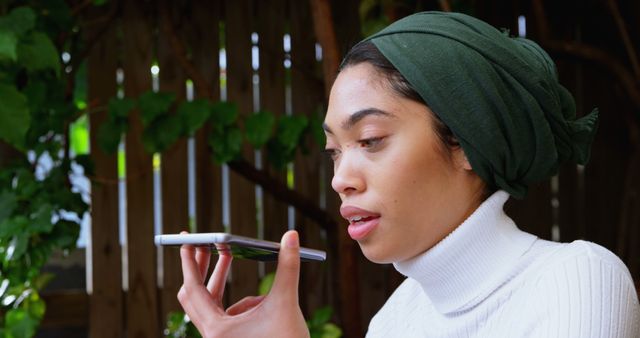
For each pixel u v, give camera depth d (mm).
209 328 1100
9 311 2928
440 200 1172
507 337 1158
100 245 3645
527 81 1160
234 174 3760
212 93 3523
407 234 1175
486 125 1137
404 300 1433
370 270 3850
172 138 3256
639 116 3842
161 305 3680
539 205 3945
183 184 3705
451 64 1134
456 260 1198
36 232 2795
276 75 3758
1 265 2844
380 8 3359
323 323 3201
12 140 2744
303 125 3336
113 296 3652
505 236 1207
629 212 3736
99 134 3285
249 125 3311
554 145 1191
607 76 3938
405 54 1140
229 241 995
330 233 3721
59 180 3074
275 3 3758
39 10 3184
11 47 2590
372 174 1158
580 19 3953
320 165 3820
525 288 1170
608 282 1109
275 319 1077
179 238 1025
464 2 3600
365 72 1169
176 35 3457
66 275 3732
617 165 3971
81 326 3680
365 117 1152
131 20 3615
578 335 1079
